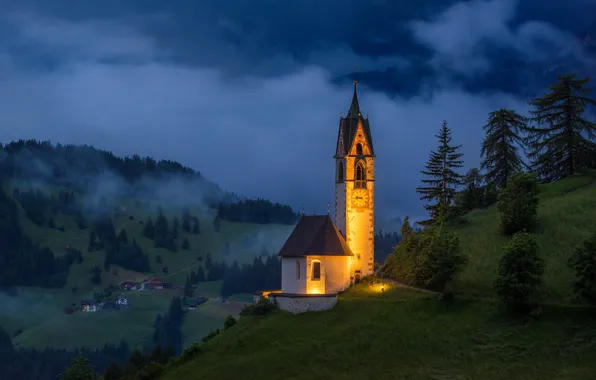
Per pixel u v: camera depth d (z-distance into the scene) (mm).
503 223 118938
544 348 81438
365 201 120875
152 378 92500
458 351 85062
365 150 121688
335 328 96125
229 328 104938
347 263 113438
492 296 96438
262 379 86438
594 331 81750
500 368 79812
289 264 112250
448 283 98625
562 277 96688
